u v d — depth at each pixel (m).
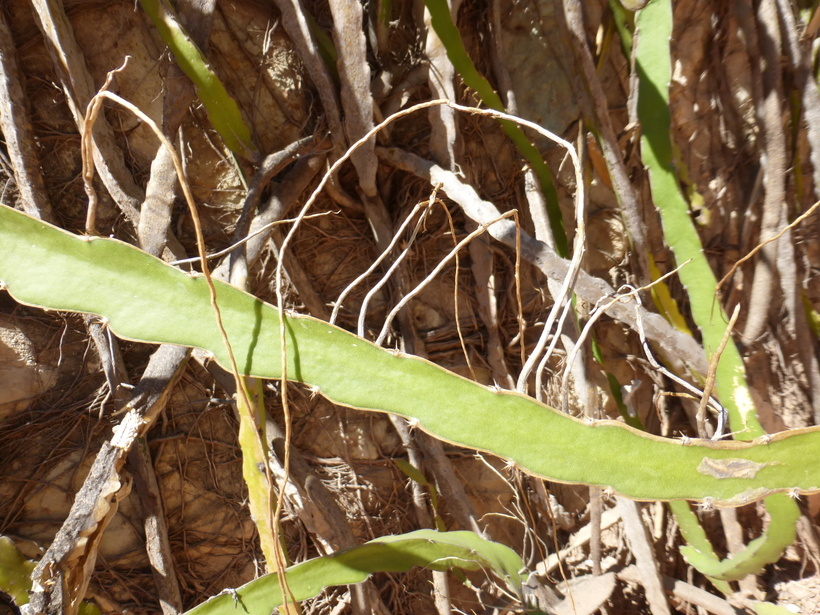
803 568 0.85
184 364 0.73
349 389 0.46
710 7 0.90
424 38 0.97
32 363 0.89
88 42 0.90
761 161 0.89
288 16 0.85
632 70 0.83
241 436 0.70
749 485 0.46
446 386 0.46
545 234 1.00
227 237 0.98
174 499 0.96
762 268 0.84
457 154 0.98
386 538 0.67
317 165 0.95
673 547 1.00
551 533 1.09
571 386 1.05
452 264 1.08
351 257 1.06
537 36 1.04
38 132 0.89
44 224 0.46
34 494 0.89
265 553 0.69
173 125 0.78
